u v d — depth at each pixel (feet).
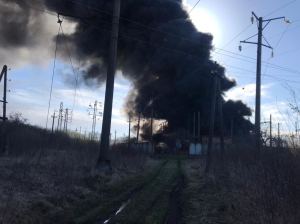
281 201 33.35
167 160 208.85
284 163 35.27
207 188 71.67
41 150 93.25
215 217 43.73
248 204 40.78
